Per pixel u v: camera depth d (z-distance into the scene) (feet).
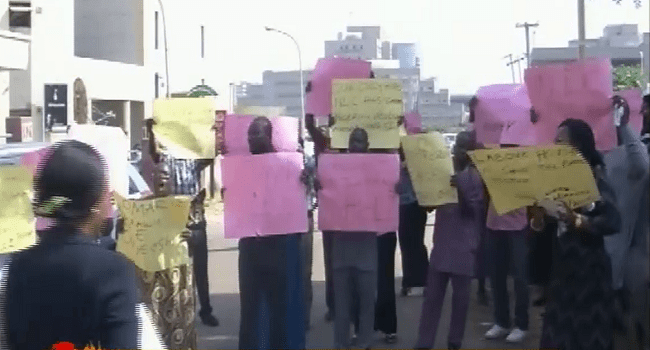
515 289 23.76
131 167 26.66
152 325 9.70
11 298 9.04
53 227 9.33
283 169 19.60
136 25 102.83
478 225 21.83
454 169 21.63
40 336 8.91
